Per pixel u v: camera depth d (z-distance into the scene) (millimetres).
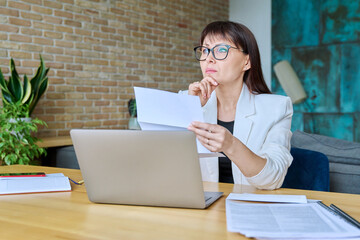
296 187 1890
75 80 4547
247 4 6664
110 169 1205
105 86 4910
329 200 1285
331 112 5867
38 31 4160
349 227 952
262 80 1942
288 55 6184
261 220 1006
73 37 4516
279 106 1895
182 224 1035
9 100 3574
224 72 1733
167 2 5766
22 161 3289
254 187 1510
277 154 1537
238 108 1899
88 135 1193
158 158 1152
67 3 4438
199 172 1130
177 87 6004
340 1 5734
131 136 1158
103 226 1023
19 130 3246
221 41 1749
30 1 4074
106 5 4891
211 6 6531
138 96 1198
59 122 4379
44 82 3834
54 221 1067
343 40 5738
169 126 1229
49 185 1454
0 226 1026
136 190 1202
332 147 2355
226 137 1252
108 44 4934
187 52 6156
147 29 5465
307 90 6043
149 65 5520
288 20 6160
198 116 1240
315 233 900
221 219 1076
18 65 3988
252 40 1790
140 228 1005
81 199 1315
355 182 2174
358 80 5648
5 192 1380
